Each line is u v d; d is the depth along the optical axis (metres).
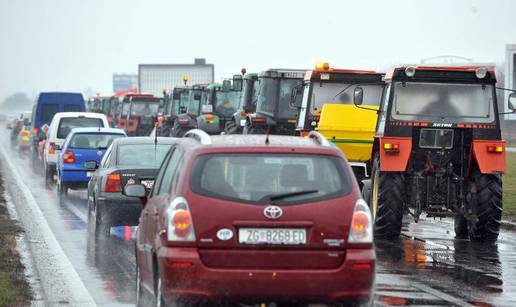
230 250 20.94
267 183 21.33
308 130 57.41
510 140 142.50
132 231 46.66
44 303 27.31
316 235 21.05
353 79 57.38
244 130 78.44
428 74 43.91
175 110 127.62
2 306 26.05
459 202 43.91
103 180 44.31
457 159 44.00
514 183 72.56
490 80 43.91
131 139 46.84
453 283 30.92
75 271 33.62
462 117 43.75
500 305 26.88
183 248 20.94
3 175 92.62
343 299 21.00
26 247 40.06
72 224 49.16
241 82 86.56
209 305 21.05
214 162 21.44
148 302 24.44
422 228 49.44
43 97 127.62
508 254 38.75
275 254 20.92
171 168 23.55
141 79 182.88
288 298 20.88
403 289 29.61
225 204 21.05
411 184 44.25
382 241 43.41
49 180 81.75
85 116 83.38
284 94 75.50
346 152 51.81
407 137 43.50
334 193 21.34
